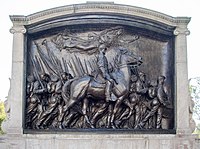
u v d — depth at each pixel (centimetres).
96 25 1997
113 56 1983
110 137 1911
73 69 1980
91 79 1936
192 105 1966
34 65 1978
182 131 1919
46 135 1908
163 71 1994
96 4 1962
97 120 1952
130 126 1947
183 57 1964
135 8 1962
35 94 1947
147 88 1962
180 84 1947
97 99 1944
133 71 1981
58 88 1945
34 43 1992
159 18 1970
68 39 1994
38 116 1939
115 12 1970
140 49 2002
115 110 1930
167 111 1966
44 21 1970
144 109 1958
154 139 1919
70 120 1938
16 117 1912
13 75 1930
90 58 1988
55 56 1988
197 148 1914
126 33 2008
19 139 1895
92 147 1906
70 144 1908
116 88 1927
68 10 1964
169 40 2008
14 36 1952
